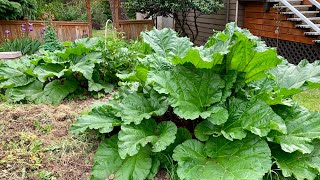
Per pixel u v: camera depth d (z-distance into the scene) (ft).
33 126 9.31
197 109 7.41
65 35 26.58
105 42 13.47
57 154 8.07
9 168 7.41
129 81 9.10
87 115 8.21
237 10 26.27
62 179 7.34
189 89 7.58
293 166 7.03
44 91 11.86
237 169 6.59
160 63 8.20
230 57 7.51
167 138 7.13
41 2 39.88
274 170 7.21
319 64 8.99
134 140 7.13
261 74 7.92
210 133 7.36
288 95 8.57
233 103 7.62
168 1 25.59
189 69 7.76
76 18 41.24
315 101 14.99
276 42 23.65
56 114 10.02
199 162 6.98
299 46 21.99
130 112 7.59
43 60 12.53
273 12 23.27
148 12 28.32
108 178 7.27
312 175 6.77
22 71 12.67
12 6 26.23
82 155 8.11
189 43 9.91
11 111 10.02
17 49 23.09
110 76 13.30
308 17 22.76
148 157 7.46
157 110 7.76
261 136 6.71
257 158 6.69
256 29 25.21
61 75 11.55
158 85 7.37
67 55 12.75
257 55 7.17
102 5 42.55
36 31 26.89
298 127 7.52
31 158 7.75
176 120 8.57
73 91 12.28
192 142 7.38
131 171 7.23
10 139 8.50
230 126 7.34
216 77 7.67
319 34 19.80
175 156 7.05
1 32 26.73
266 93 7.71
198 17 31.22
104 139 8.20
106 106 8.35
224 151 7.14
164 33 10.02
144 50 11.29
